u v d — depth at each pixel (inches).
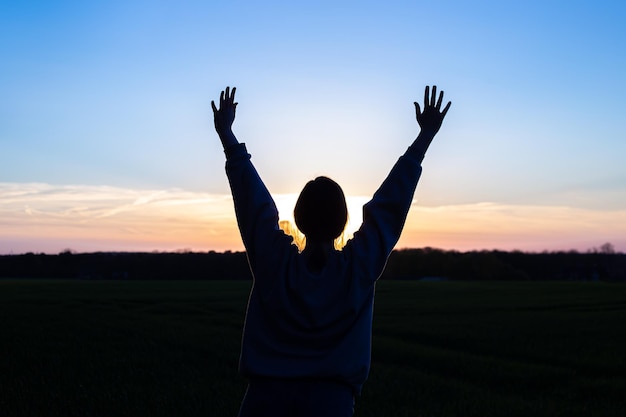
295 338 112.7
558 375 615.8
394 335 1021.8
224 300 2014.0
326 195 117.4
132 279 4707.2
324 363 110.9
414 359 717.9
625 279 4936.0
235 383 473.7
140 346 745.6
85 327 1021.2
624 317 1396.4
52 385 443.2
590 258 5118.1
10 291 2524.6
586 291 2696.9
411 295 2420.0
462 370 642.8
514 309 1681.8
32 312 1393.9
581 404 466.9
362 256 114.2
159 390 431.8
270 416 111.1
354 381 112.6
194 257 4685.0
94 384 454.3
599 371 673.0
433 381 535.2
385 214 117.6
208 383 470.3
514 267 5162.4
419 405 416.8
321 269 116.3
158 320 1246.3
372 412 383.9
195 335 920.9
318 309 111.9
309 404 110.2
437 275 5064.0
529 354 791.1
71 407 361.1
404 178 119.0
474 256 5123.0
